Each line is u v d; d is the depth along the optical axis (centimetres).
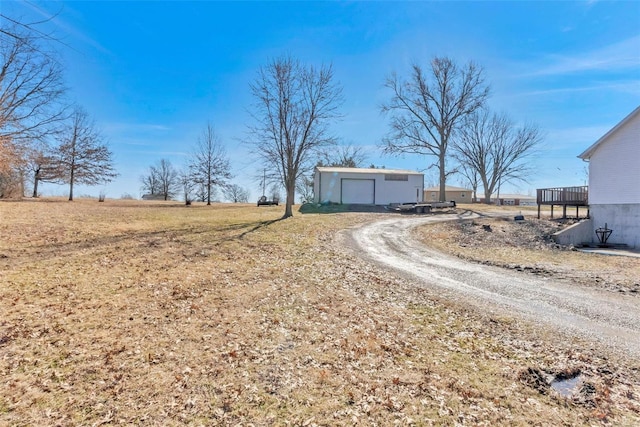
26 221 1302
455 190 5406
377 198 2988
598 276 932
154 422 306
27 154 1616
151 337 477
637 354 482
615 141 1709
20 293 602
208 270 846
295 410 333
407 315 625
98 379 369
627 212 1662
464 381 399
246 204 3503
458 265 1064
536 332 558
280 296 693
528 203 5750
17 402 322
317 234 1482
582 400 366
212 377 385
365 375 405
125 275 755
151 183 5347
